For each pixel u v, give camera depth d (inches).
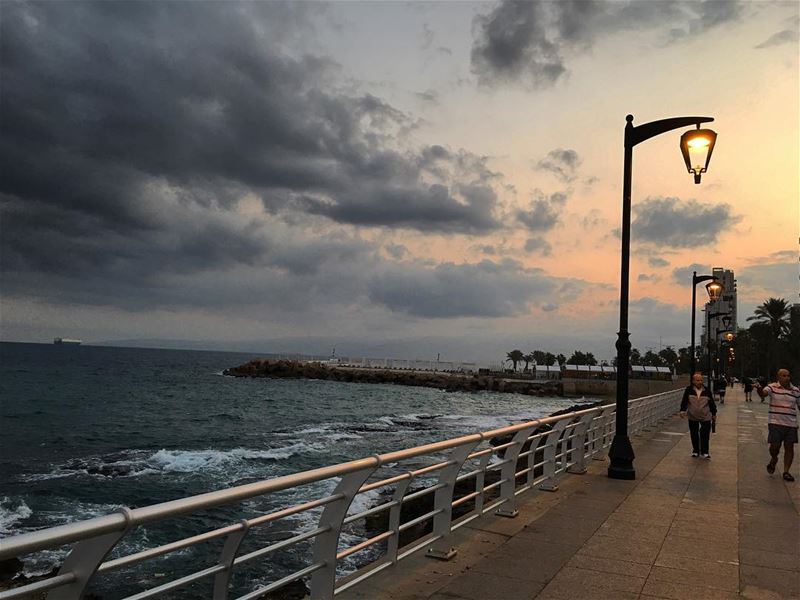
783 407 444.1
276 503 652.7
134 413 1895.9
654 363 6338.6
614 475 423.2
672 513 320.8
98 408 2004.2
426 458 997.2
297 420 1834.4
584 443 465.1
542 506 328.8
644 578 217.8
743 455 566.3
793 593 206.4
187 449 1172.5
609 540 265.6
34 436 1352.1
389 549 216.5
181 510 114.2
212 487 824.3
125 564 108.9
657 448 607.8
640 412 752.3
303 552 478.6
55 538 91.0
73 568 104.5
